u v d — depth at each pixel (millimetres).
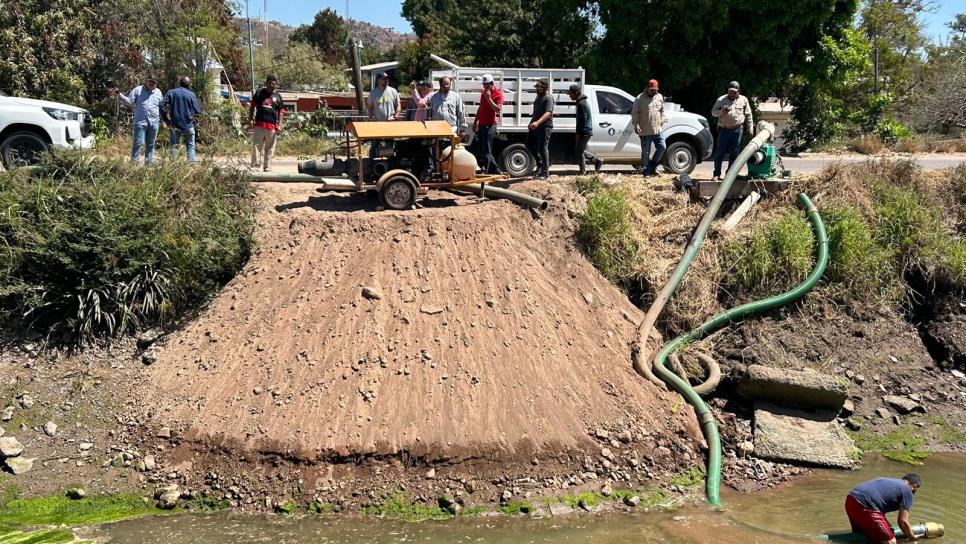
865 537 6980
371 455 7523
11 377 8477
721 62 22781
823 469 8422
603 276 10422
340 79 43812
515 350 8703
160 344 8969
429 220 9836
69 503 7230
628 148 13453
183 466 7551
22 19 18969
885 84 36219
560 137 13195
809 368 9867
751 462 8414
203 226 9711
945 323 10688
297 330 8625
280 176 10484
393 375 8203
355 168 10281
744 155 11562
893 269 11219
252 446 7555
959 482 8148
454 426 7793
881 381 9891
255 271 9406
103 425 8055
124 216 9391
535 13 27469
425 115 12000
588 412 8273
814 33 22484
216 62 25953
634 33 22500
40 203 9438
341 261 9328
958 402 9633
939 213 11914
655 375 9094
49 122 12883
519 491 7449
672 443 8227
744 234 11109
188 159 11109
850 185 11969
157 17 21812
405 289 9078
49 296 9062
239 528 6898
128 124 20453
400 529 6953
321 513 7129
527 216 10484
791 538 6957
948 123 27719
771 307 10484
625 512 7355
